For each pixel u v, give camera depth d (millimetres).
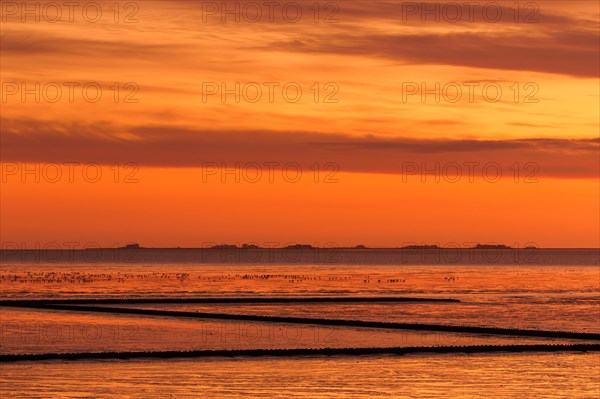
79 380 95625
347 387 94125
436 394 91625
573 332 145875
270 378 97875
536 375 102062
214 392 90938
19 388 91625
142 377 97500
